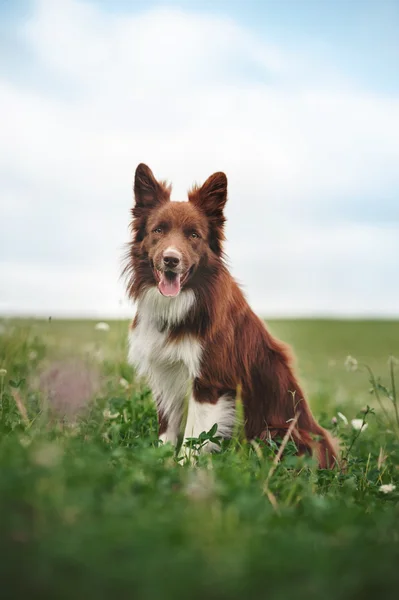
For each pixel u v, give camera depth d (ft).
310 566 8.05
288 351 20.40
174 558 7.90
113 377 23.73
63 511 8.71
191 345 18.65
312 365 44.75
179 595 7.25
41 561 7.43
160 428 19.76
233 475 12.37
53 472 9.70
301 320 86.28
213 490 11.03
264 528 9.62
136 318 20.02
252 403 19.39
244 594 7.45
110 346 28.78
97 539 8.02
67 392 16.43
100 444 14.90
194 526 9.04
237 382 19.01
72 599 7.14
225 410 18.75
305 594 7.44
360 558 8.42
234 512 10.02
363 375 43.34
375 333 73.51
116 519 8.75
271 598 7.41
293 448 16.92
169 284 18.29
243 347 19.25
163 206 19.76
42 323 27.50
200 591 7.39
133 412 20.45
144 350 19.43
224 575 7.63
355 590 7.63
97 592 7.20
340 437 21.71
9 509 8.59
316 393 32.40
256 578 7.70
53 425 16.12
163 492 10.88
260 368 19.51
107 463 12.48
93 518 8.83
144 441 15.96
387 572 7.99
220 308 18.98
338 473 17.20
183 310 18.75
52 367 17.71
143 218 20.10
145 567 7.57
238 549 8.43
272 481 13.67
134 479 11.23
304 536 9.21
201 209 19.90
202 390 18.78
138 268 19.81
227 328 18.97
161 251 18.47
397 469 18.84
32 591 7.18
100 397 20.13
